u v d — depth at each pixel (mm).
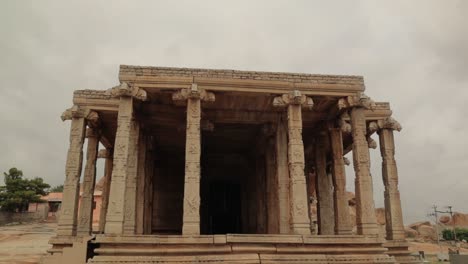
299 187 17172
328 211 23766
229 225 30828
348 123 22109
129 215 18719
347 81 18859
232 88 18078
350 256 15531
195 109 17656
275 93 18500
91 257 15953
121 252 14531
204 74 18031
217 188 31578
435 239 62406
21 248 27953
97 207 45719
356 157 18359
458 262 27172
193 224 15953
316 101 19875
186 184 16516
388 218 21188
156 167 30078
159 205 29281
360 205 17609
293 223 16766
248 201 29641
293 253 15500
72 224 19781
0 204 46594
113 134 25312
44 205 47375
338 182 21000
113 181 16297
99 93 21438
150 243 14789
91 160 22562
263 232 24797
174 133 24766
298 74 18688
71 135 20906
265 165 24062
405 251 19641
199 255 14906
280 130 20828
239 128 24359
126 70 17766
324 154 24484
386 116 22328
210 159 30828
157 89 18078
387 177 21562
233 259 14789
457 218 75188
